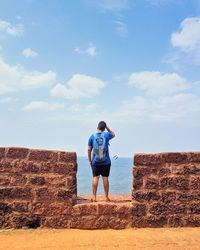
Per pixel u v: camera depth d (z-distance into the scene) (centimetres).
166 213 501
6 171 496
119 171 6388
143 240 435
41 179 499
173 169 511
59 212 493
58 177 501
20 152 502
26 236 455
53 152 506
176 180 509
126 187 2967
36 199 494
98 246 412
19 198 493
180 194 506
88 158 538
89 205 495
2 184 493
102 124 541
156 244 419
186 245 416
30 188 496
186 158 516
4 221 486
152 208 501
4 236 454
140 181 506
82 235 459
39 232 472
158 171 510
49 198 496
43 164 503
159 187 506
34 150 504
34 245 416
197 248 405
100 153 528
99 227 491
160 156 514
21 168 499
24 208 491
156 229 489
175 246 412
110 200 557
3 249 402
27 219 489
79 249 402
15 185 495
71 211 494
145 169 509
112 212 495
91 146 538
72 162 506
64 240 436
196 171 513
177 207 504
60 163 505
